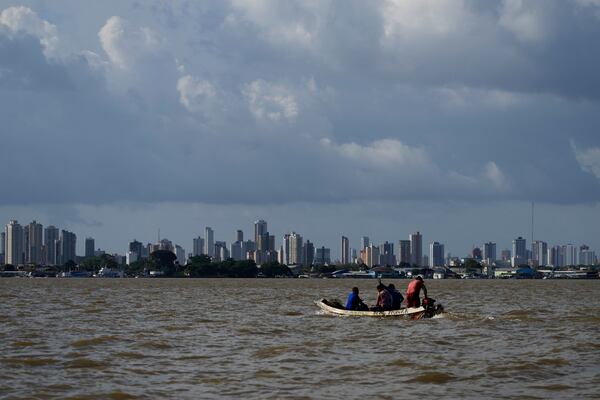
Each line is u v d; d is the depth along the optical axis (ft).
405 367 105.40
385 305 189.57
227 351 120.98
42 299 309.83
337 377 98.02
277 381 95.40
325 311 203.31
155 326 164.14
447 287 620.90
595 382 94.89
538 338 139.74
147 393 88.33
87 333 146.92
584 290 520.83
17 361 109.29
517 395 87.56
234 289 496.64
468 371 101.91
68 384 93.20
